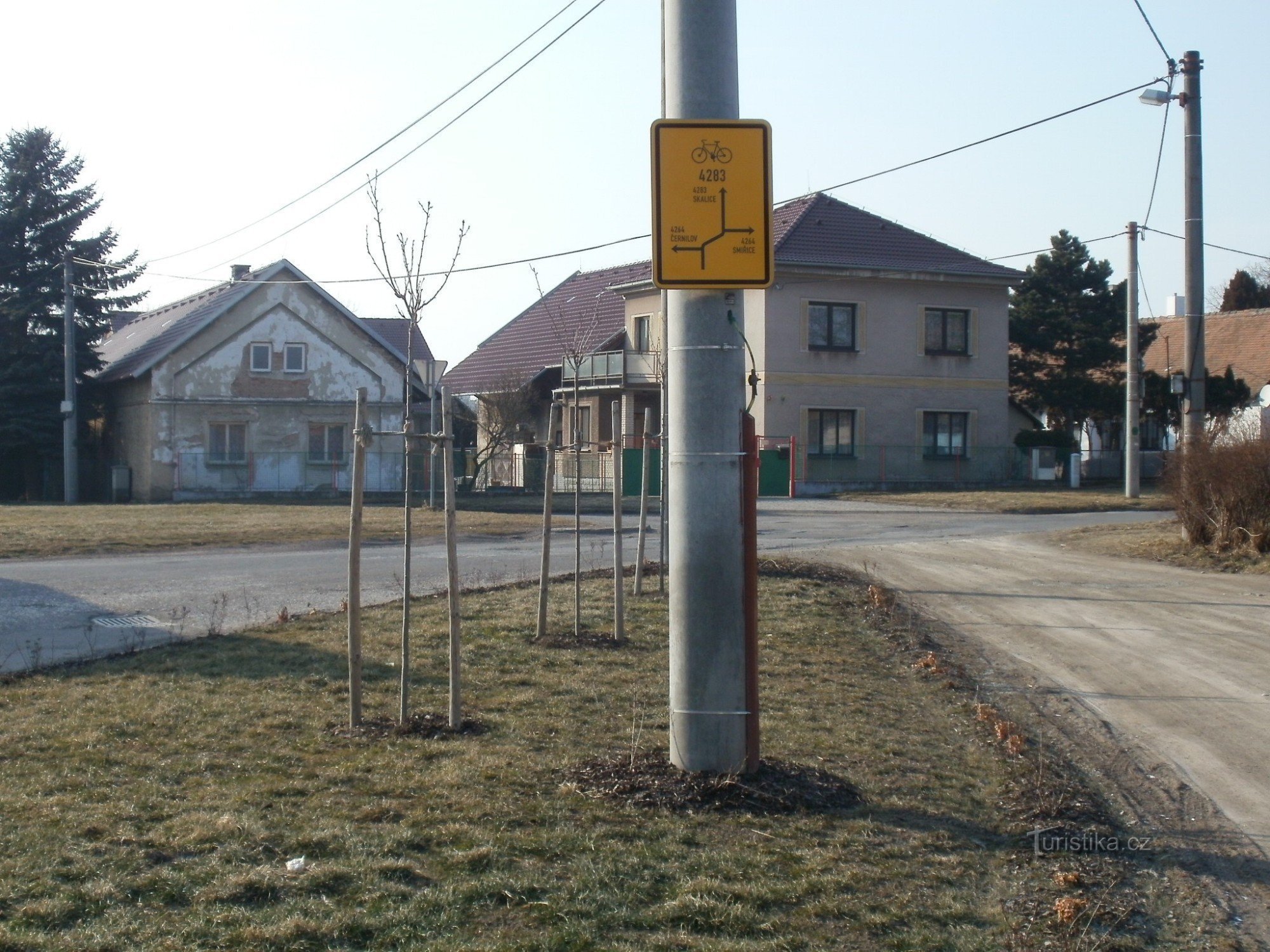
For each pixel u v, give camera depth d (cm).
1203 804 631
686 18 582
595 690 807
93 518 2384
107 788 569
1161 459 1994
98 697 768
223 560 1670
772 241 580
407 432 710
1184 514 1762
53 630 1079
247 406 3775
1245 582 1484
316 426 3875
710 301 589
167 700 760
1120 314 4509
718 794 569
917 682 887
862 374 3978
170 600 1272
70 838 493
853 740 703
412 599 1217
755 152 580
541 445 1041
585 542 1994
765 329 3850
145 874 455
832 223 4094
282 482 3794
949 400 4109
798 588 1276
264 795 561
